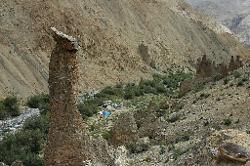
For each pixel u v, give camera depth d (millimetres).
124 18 107312
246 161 14289
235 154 14453
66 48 10938
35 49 73312
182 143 26938
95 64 81750
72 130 11211
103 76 79188
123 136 28219
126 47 94500
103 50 87188
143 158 25547
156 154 26094
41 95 55875
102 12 100125
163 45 112875
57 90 11102
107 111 49469
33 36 75250
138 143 27984
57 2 86188
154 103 40656
